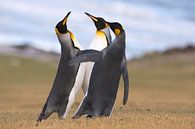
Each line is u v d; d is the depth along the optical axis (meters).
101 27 16.38
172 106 23.20
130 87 63.34
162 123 14.19
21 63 120.06
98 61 14.50
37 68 94.31
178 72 91.44
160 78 80.44
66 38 14.77
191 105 24.11
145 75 84.88
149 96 48.41
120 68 14.77
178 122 14.49
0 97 45.53
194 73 89.06
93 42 16.27
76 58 14.36
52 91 15.04
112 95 14.84
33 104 26.34
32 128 13.60
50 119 15.36
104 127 13.26
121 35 14.55
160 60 130.50
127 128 13.30
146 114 17.30
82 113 14.67
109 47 14.61
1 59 124.94
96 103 14.68
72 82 15.03
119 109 20.86
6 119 16.84
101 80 14.61
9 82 68.00
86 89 15.84
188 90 61.94
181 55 134.25
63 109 15.09
